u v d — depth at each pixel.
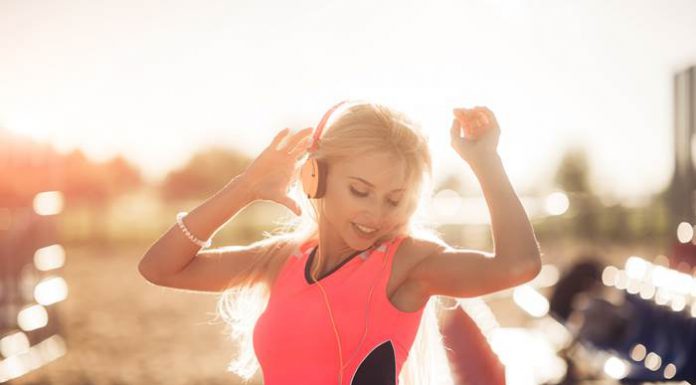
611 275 8.32
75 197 50.59
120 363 9.38
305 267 2.24
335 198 2.14
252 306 2.37
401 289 2.17
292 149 2.30
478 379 3.77
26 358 9.29
